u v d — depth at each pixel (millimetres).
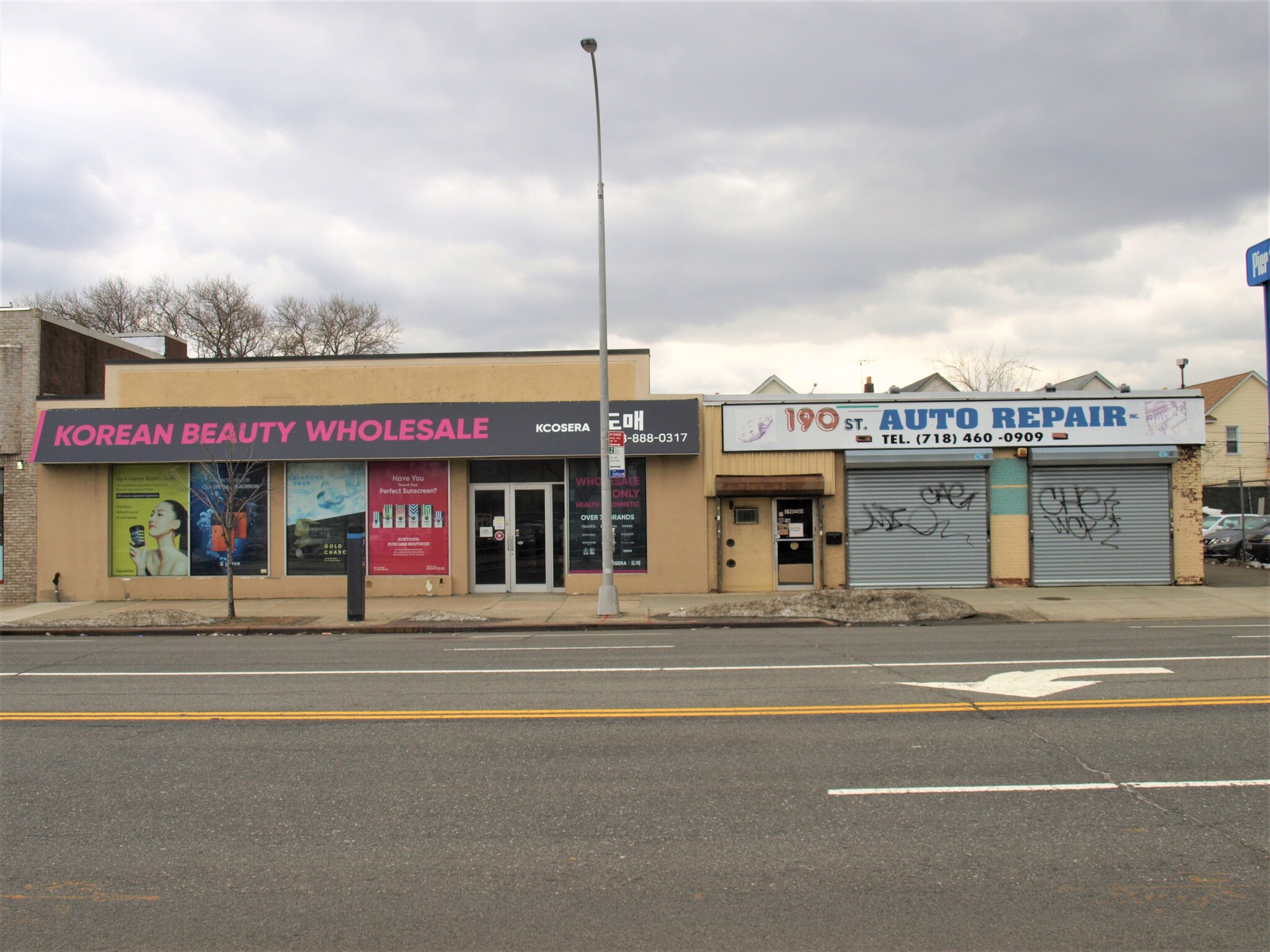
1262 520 27375
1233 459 44875
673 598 18453
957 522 19625
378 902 4289
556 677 9977
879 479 19641
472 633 14898
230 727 7719
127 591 19547
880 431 19562
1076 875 4484
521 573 19750
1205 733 7078
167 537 19703
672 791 5840
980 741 6898
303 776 6285
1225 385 45844
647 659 11258
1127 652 11234
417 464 19688
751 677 9734
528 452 19016
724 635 14000
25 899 4379
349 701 8758
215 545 19672
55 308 47312
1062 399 19656
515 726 7590
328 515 19672
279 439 19172
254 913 4195
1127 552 19656
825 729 7344
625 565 19422
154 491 19781
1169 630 13789
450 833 5168
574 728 7516
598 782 6066
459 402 19453
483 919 4098
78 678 10359
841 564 19562
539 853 4852
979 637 13094
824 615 15539
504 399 19531
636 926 4004
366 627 15242
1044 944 3785
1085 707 7980
